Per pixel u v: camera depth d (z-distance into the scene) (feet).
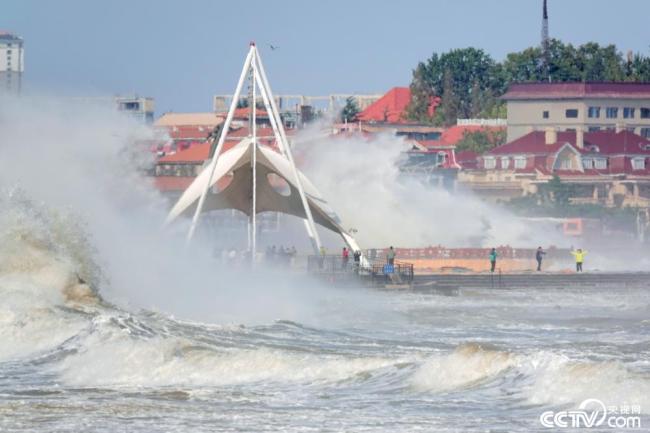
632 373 285.02
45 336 357.00
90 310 393.09
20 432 258.98
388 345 372.79
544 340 402.93
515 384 286.46
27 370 326.03
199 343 351.46
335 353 343.46
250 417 269.03
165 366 320.70
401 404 278.67
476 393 285.23
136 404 284.00
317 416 268.41
